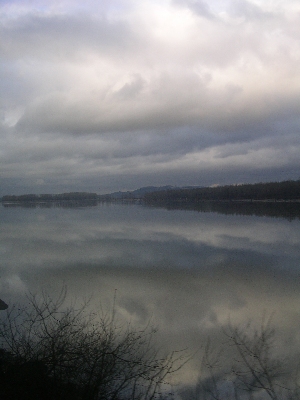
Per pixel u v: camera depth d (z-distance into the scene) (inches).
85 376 167.5
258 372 209.8
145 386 186.7
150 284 444.5
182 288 423.2
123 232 1028.5
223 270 518.9
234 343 255.0
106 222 1398.9
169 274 499.8
